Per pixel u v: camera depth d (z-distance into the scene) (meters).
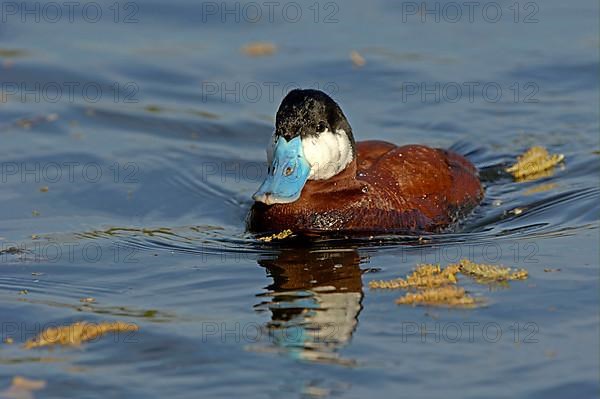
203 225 11.70
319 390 7.68
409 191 11.53
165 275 10.06
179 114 15.41
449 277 9.62
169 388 7.79
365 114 15.38
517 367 7.94
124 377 7.98
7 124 15.01
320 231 11.03
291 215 11.13
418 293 9.31
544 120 14.97
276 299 9.35
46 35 18.30
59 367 8.14
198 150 14.23
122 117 15.30
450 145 14.33
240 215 12.09
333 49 17.61
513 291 9.31
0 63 17.14
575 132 14.52
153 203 12.48
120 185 13.03
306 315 8.97
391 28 18.38
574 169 13.29
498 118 15.12
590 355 8.07
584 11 18.69
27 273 10.16
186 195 12.78
